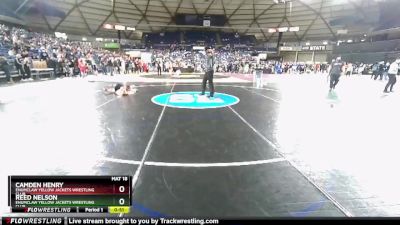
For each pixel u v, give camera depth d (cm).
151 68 3838
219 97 1078
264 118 670
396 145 460
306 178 326
